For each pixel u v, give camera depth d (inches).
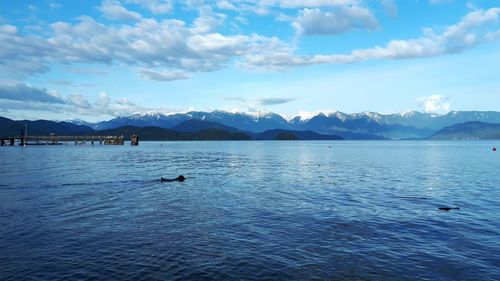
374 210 1357.0
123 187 1910.7
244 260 821.9
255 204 1470.2
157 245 921.5
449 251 889.5
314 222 1167.0
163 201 1520.7
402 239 984.9
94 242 942.4
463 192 1798.7
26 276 728.3
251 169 3097.9
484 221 1184.2
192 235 1012.5
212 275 738.2
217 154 5831.7
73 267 775.1
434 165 3567.9
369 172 2847.0
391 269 776.3
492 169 3102.9
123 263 799.1
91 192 1731.1
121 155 5123.0
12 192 1711.4
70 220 1171.3
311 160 4394.7
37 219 1179.9
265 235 1017.5
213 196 1662.2
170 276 731.4
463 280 725.3
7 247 899.4
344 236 1010.7
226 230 1066.1
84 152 5890.8
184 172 2775.6
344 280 720.3
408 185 2059.5
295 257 843.4
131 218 1206.9
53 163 3449.8
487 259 836.0
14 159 3976.4
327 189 1902.1
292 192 1796.3
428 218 1227.2
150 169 2967.5
